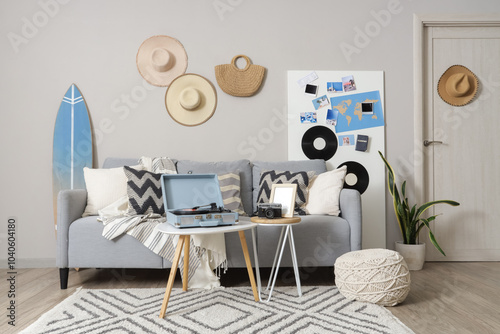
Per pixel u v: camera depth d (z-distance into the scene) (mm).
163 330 1678
